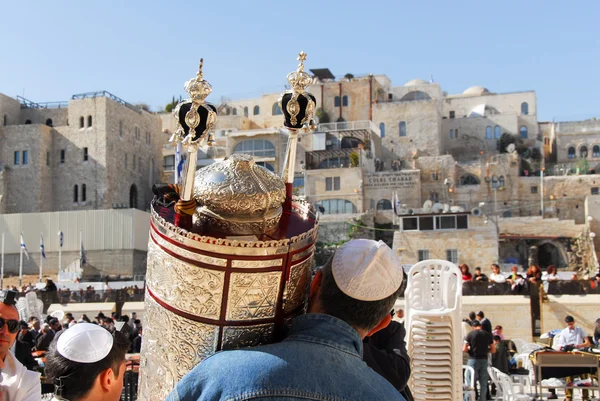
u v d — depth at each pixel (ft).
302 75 10.67
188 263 9.20
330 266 10.19
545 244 239.09
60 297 117.60
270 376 8.45
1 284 216.74
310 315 9.62
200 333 9.56
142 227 246.06
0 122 287.89
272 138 282.97
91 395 13.23
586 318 93.15
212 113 9.12
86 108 276.41
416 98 374.22
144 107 351.87
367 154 287.89
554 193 274.16
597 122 338.95
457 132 348.38
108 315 113.91
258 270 9.27
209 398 8.41
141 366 10.54
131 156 289.33
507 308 93.97
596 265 212.23
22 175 272.92
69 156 275.39
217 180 9.95
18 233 246.68
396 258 10.32
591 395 56.13
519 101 372.38
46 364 13.44
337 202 262.47
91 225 242.37
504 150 337.31
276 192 10.18
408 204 264.93
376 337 16.65
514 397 46.85
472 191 278.05
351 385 8.71
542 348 51.01
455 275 23.93
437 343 22.59
